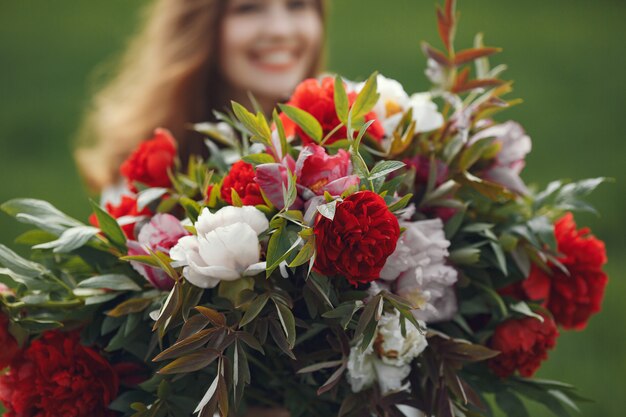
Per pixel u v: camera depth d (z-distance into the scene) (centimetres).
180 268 89
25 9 564
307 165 86
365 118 99
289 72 162
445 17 107
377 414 95
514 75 475
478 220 107
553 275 108
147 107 169
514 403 103
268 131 90
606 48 506
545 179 368
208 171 109
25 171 379
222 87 167
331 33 527
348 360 91
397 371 93
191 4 162
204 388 95
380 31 529
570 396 104
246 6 159
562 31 532
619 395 243
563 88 458
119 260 100
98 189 190
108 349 95
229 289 87
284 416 107
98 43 510
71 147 402
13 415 97
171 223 95
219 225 85
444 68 109
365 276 84
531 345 99
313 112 96
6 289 98
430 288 95
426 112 103
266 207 88
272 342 95
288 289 91
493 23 547
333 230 83
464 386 94
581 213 338
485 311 102
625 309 281
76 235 96
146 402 96
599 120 424
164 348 96
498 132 106
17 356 97
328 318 90
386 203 88
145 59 178
